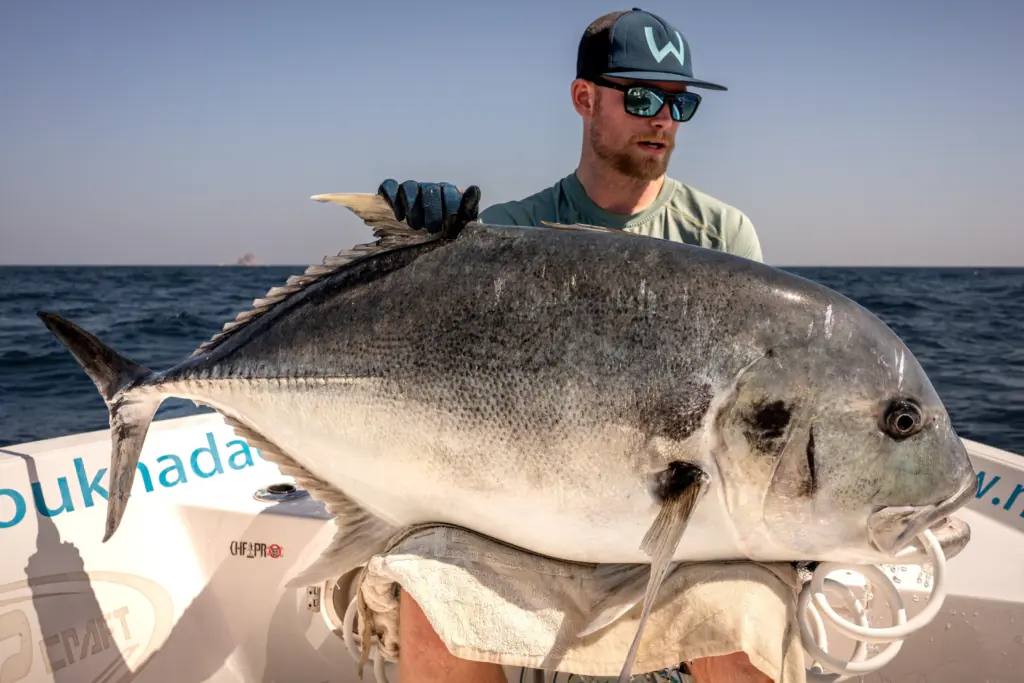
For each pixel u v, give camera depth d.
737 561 1.98
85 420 9.02
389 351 2.00
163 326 20.11
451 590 1.98
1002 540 2.75
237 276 69.62
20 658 2.60
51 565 2.74
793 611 1.97
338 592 2.71
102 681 2.73
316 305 2.10
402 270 2.03
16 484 2.75
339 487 2.18
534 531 1.97
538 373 1.87
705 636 1.91
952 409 9.52
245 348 2.16
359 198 2.04
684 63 3.03
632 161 3.02
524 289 1.91
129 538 2.94
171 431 3.24
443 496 2.02
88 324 20.47
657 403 1.82
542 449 1.88
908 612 2.38
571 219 3.21
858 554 1.89
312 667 2.85
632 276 1.87
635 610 2.00
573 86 3.20
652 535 1.79
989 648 2.35
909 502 1.82
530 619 1.99
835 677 2.10
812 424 1.81
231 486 3.23
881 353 1.83
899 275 75.31
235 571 2.99
